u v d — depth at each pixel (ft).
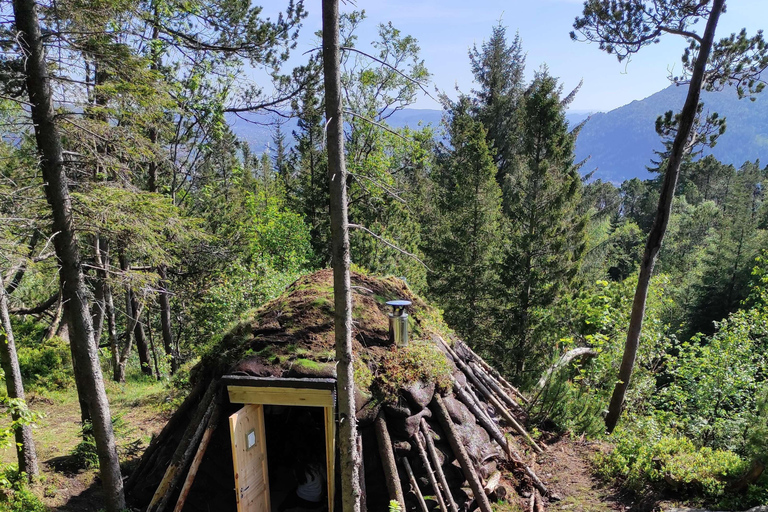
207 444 23.57
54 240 21.86
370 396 23.22
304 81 51.13
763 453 23.08
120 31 25.95
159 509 23.44
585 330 48.55
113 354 52.75
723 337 44.55
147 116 24.72
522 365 63.98
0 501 24.38
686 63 32.24
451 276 72.95
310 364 23.11
